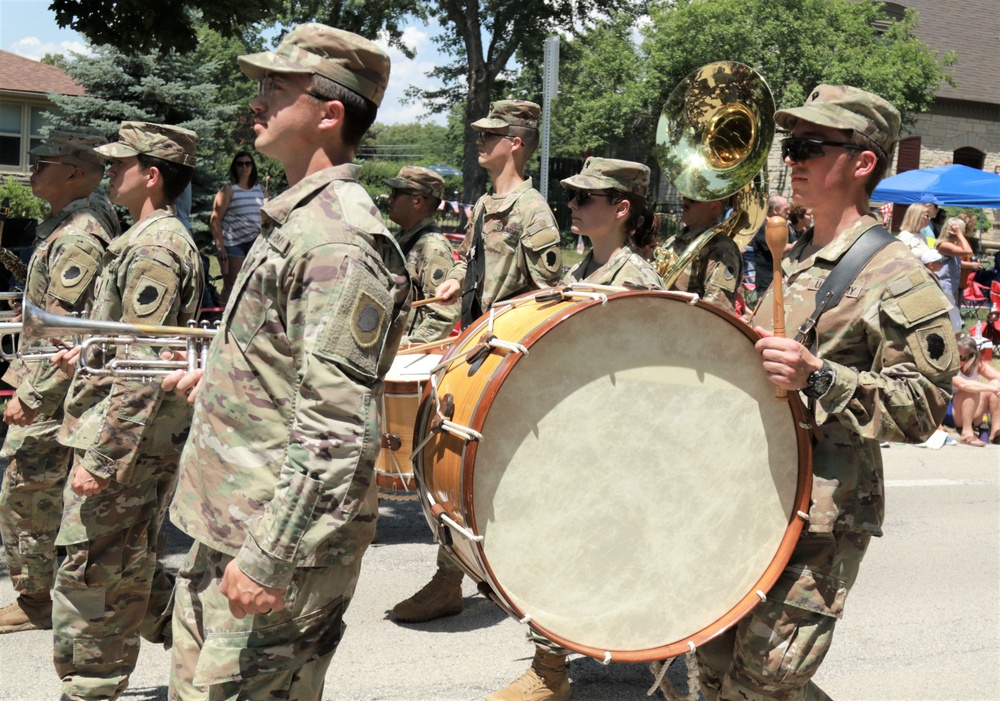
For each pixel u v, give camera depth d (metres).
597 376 2.61
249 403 2.32
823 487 2.77
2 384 7.34
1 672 3.92
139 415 3.11
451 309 5.57
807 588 2.75
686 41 26.02
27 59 28.69
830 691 4.11
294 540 2.16
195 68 16.55
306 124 2.41
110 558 3.25
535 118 5.29
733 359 2.73
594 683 4.13
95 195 4.11
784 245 2.62
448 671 4.15
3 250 4.55
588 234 4.22
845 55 25.48
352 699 3.86
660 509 2.68
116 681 3.35
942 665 4.41
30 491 4.13
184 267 3.30
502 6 30.59
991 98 33.41
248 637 2.36
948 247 12.59
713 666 3.08
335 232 2.27
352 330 2.21
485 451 2.51
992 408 9.34
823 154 2.82
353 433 2.20
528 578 2.56
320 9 30.11
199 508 2.36
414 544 5.88
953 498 7.37
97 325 2.64
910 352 2.65
